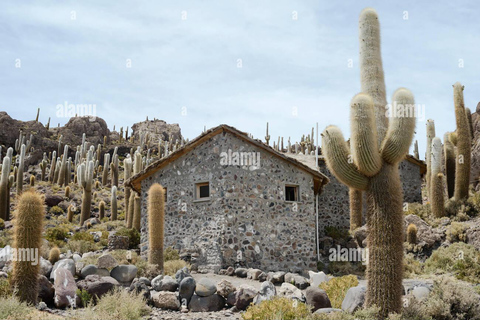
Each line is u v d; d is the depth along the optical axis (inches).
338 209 1096.2
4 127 2391.7
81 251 827.4
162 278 553.9
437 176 999.6
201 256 748.6
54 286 491.5
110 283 502.0
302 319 422.0
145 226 842.8
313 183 857.5
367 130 407.5
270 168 801.6
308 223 821.9
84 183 1262.3
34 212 465.1
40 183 1727.4
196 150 800.9
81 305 485.1
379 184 417.4
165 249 762.8
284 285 528.4
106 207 1499.8
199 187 796.0
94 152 2443.4
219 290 514.3
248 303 502.9
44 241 690.2
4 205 1214.9
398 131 414.6
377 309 395.2
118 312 433.1
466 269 742.5
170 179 823.1
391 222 410.6
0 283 464.4
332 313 429.1
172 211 805.2
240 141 781.3
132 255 717.3
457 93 1061.1
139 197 979.3
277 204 794.2
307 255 805.2
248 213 760.3
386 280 403.5
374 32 473.1
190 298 509.0
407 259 824.3
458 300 457.1
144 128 3225.9
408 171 1187.9
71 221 1314.0
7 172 1232.8
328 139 434.6
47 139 2500.0
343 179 430.3
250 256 746.2
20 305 418.0
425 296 478.0
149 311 476.1
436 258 808.9
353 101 416.8
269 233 773.3
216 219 750.5
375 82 462.3
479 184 1189.1
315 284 618.2
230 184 756.6
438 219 967.0
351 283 539.8
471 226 877.8
